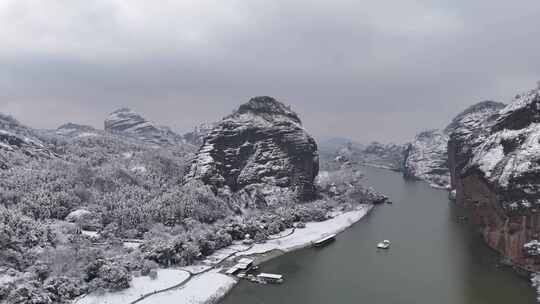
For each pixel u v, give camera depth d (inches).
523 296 4539.9
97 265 4753.9
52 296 4131.4
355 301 4525.1
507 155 6417.3
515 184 5664.4
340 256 6230.3
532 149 5748.0
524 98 6865.2
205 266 5590.6
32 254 4813.0
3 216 5211.6
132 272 4968.0
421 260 5940.0
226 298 4623.5
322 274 5408.5
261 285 5009.8
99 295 4382.4
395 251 6437.0
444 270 5477.4
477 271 5378.9
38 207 6658.5
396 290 4815.5
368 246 6771.7
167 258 5502.0
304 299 4579.2
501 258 5821.9
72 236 5605.3
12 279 4207.7
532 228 5241.1
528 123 6397.6
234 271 5359.3
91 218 6786.4
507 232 5723.4
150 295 4512.8
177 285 4827.8
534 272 5049.2
